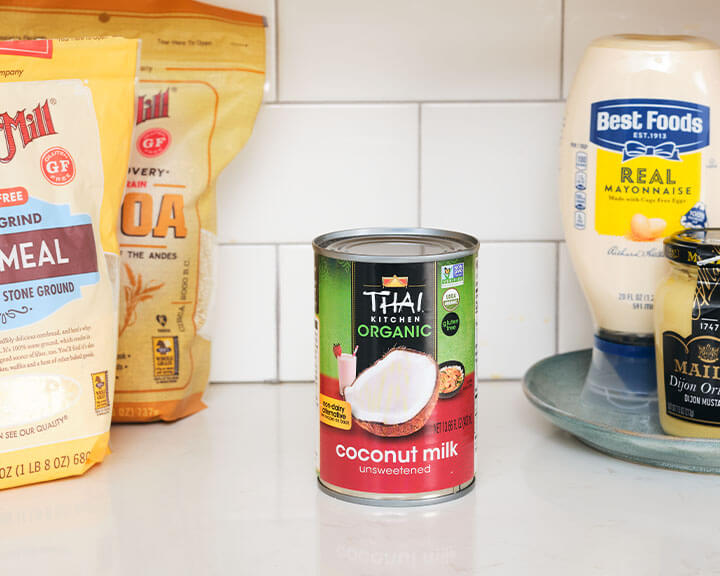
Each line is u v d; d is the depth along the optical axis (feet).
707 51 2.52
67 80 2.34
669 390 2.41
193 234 2.77
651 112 2.51
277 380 3.20
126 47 2.39
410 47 3.00
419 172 3.08
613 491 2.30
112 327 2.38
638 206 2.56
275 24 2.97
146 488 2.33
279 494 2.29
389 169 3.08
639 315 2.64
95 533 2.09
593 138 2.58
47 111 2.31
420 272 2.09
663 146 2.52
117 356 2.72
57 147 2.31
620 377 2.70
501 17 3.00
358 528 2.10
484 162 3.08
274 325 3.16
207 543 2.04
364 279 2.09
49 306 2.28
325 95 3.03
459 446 2.22
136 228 2.71
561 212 2.82
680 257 2.33
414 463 2.17
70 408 2.31
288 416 2.86
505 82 3.04
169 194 2.72
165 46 2.76
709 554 1.98
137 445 2.62
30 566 1.94
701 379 2.33
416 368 2.13
